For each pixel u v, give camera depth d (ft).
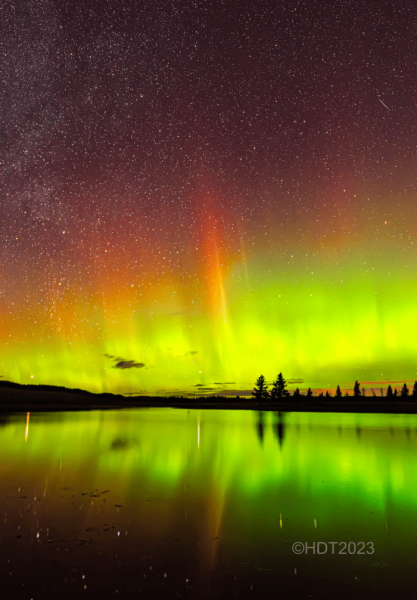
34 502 22.85
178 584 13.23
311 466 34.81
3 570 14.17
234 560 15.16
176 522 19.54
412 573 14.16
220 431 67.46
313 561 15.10
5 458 38.17
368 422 93.30
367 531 18.45
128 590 12.82
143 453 41.65
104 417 108.37
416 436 60.39
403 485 27.63
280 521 19.81
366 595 12.54
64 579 13.52
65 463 35.58
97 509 21.58
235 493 25.23
